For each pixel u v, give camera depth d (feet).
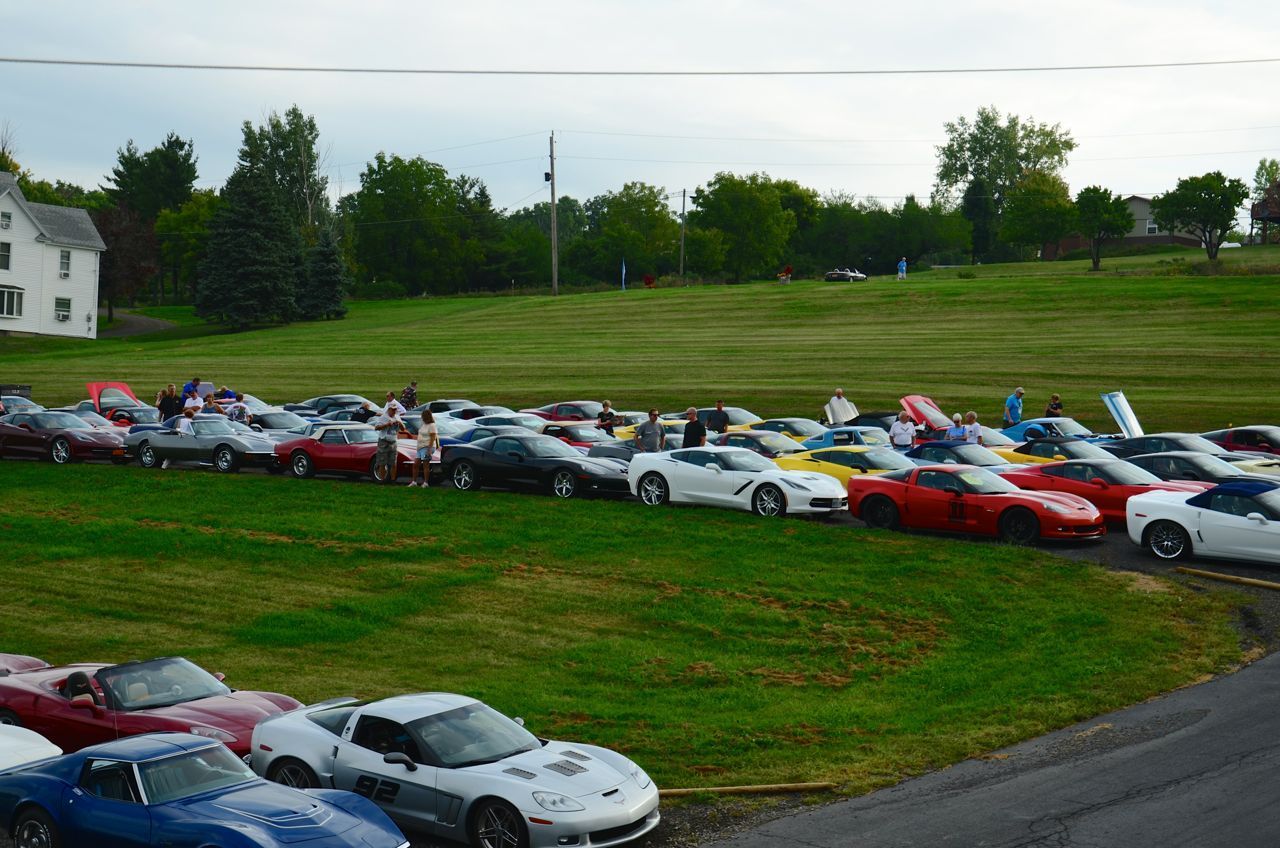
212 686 42.29
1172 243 422.00
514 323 268.41
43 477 99.14
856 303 257.75
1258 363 168.25
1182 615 57.06
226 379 201.46
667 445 104.88
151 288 472.03
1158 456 82.38
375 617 61.00
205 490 91.91
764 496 78.48
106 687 40.37
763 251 441.27
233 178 310.45
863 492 76.59
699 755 42.09
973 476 74.38
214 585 67.15
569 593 64.39
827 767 40.11
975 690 48.96
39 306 284.61
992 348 194.59
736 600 62.44
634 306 278.87
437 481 95.96
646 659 54.49
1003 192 524.93
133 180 523.70
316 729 36.24
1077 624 56.80
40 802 31.83
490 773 33.24
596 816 31.94
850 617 59.57
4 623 60.85
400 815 34.04
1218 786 35.14
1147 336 196.03
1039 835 32.04
